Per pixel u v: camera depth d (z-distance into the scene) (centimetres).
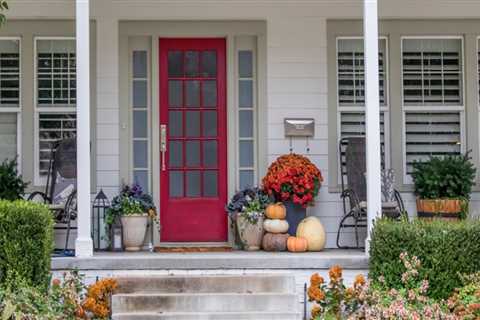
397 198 773
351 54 804
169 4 791
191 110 798
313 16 798
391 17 802
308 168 746
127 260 629
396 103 799
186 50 801
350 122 802
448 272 580
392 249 593
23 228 564
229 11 793
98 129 783
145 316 580
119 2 788
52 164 774
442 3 802
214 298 598
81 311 556
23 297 521
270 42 795
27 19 784
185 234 790
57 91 791
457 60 805
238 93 801
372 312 532
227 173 794
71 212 739
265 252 707
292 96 794
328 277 634
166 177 793
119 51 786
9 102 789
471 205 788
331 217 787
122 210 727
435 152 806
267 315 586
